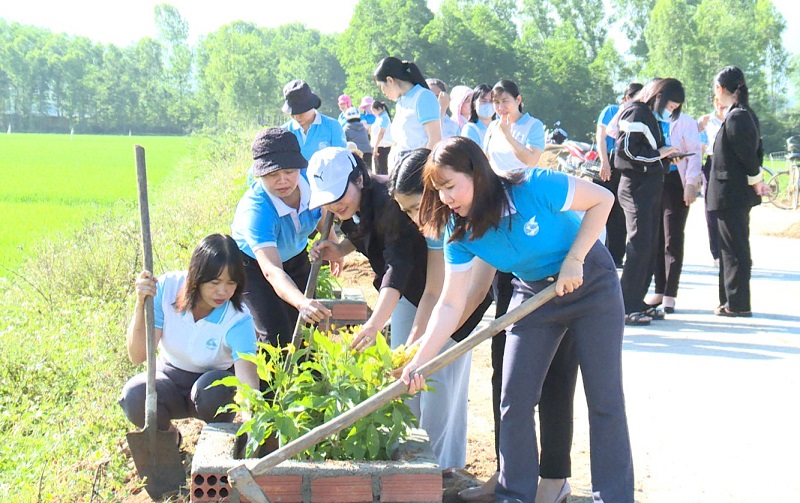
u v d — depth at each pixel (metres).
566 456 4.70
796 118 88.75
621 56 104.38
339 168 4.73
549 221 4.13
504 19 116.81
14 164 44.53
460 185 3.93
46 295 10.12
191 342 5.05
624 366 7.47
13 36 187.12
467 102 11.86
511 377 4.35
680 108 8.79
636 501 4.94
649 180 8.70
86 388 7.01
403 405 4.32
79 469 5.58
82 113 153.88
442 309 4.27
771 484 5.14
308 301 4.80
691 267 12.81
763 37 89.56
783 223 17.30
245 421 4.44
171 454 4.99
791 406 6.46
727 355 7.80
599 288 4.24
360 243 5.02
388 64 8.10
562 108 92.56
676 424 6.11
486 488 4.88
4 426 6.86
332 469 4.00
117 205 17.64
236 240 5.45
